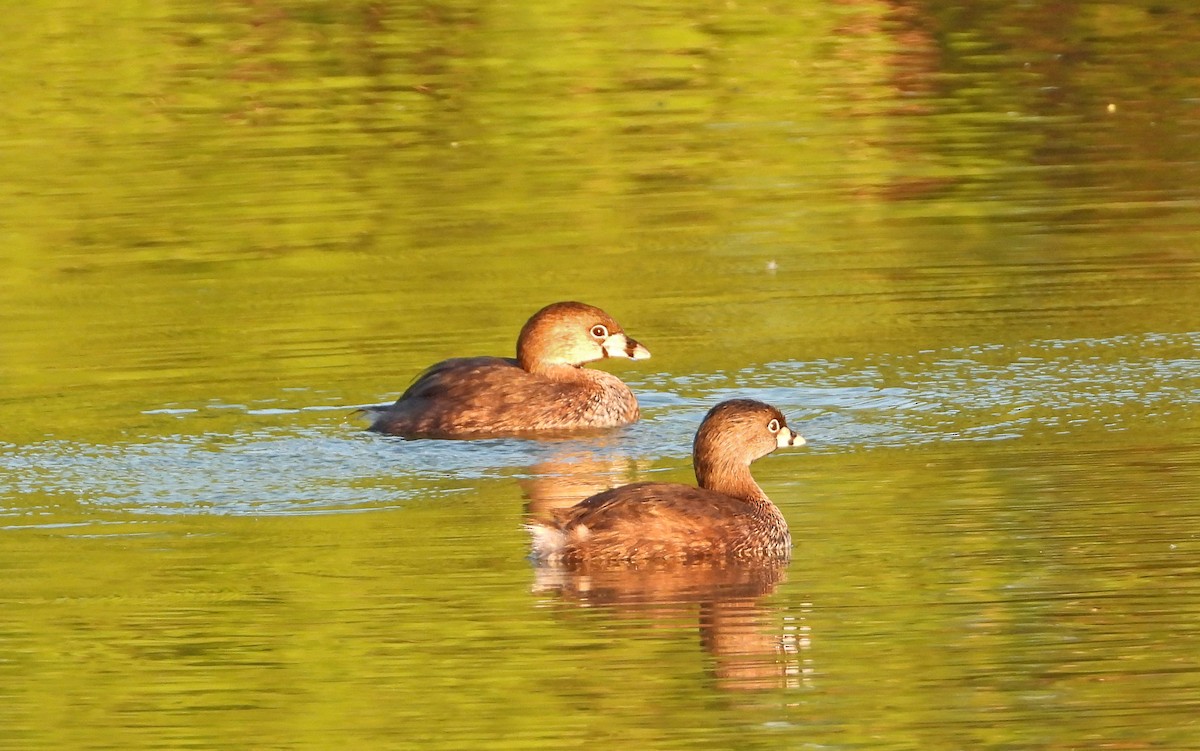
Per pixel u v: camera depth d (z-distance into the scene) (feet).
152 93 100.83
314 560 43.06
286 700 36.24
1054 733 34.53
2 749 34.50
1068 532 43.62
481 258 71.82
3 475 49.29
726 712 35.32
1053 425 51.67
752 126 92.48
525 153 88.28
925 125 91.30
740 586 41.22
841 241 72.79
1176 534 43.16
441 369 55.88
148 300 67.31
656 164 85.61
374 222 77.30
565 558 42.60
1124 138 87.45
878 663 37.27
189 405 55.57
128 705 36.32
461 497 47.65
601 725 35.09
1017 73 101.45
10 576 42.27
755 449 44.86
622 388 55.21
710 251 71.92
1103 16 113.09
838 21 112.98
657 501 43.27
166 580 41.98
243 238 75.25
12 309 66.49
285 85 102.27
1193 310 62.28
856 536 44.09
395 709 35.78
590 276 69.00
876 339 60.64
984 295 64.90
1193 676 36.47
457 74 103.91
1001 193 79.00
